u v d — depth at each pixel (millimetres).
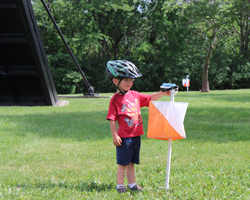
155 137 3109
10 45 12484
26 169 4328
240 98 17297
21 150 5418
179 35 34281
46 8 15453
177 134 3059
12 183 3656
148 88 39062
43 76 13188
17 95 14203
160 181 3697
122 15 36125
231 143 5883
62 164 4555
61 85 36906
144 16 35875
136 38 37375
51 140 6258
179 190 3305
